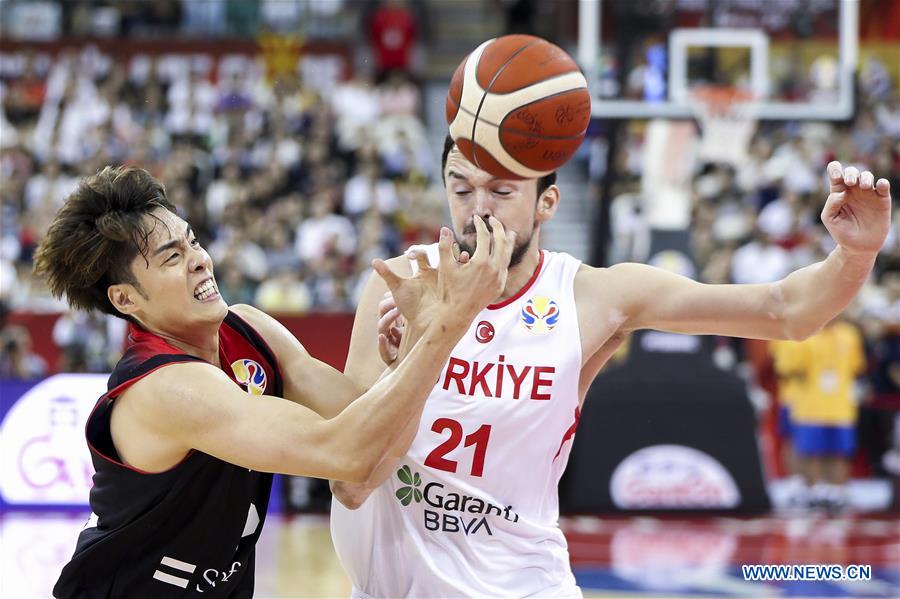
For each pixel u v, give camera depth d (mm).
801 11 9016
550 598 2736
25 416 7535
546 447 2707
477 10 16891
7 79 14328
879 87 13109
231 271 9836
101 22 15141
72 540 6531
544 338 2701
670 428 8039
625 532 7285
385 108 13852
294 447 2221
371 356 2779
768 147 12602
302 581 5574
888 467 9672
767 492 8031
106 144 12617
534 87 2445
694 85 8914
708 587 5660
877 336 9797
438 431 2666
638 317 2812
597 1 8797
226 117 13188
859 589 5637
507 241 2242
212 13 15211
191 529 2451
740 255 10922
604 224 9188
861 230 2580
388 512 2746
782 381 9016
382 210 11836
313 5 15453
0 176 12102
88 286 2506
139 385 2340
